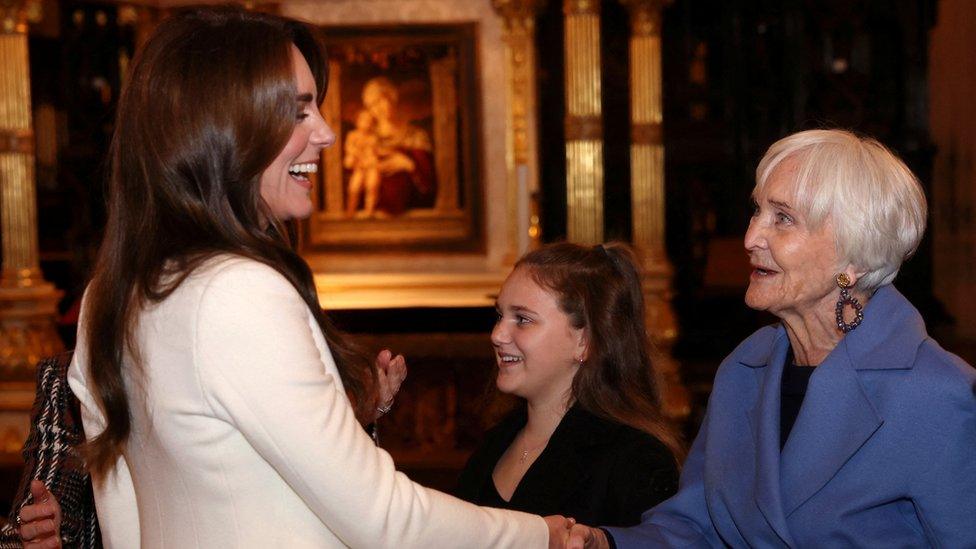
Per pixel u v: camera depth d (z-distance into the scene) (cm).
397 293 994
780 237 209
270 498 169
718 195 1200
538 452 269
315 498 164
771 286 211
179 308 167
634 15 916
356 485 165
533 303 265
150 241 171
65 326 880
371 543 167
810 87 1196
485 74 1028
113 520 188
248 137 171
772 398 217
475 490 275
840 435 204
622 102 1174
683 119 1196
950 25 1388
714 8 1188
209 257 169
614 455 253
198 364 164
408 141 1035
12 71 818
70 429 227
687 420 869
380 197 1040
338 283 997
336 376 179
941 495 197
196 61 172
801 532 207
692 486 236
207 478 168
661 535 227
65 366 230
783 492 209
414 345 788
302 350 167
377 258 1041
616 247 278
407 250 1040
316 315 180
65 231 1106
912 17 1181
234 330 164
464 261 1038
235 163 171
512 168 1017
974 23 1373
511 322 270
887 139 1198
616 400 264
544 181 1180
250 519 169
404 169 1037
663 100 1193
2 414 797
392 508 168
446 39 1026
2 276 822
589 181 912
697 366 1082
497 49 1026
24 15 824
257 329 164
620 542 221
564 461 257
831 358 208
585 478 254
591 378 264
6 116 820
